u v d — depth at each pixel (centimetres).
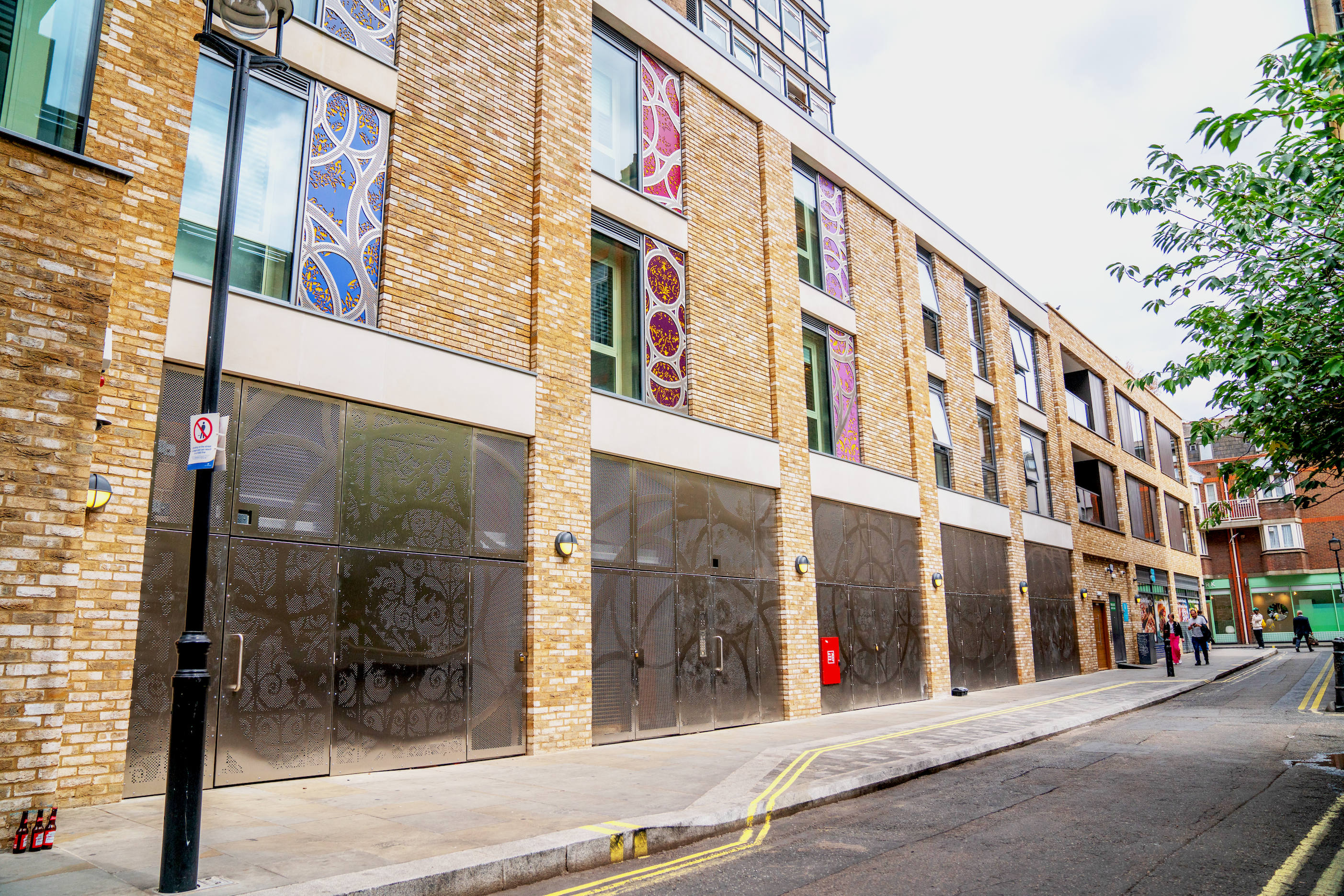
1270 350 729
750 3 2092
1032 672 2192
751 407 1456
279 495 813
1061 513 2570
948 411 2098
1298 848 574
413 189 991
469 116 1067
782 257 1577
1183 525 3934
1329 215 728
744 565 1377
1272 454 860
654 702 1168
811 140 1723
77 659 661
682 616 1240
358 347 893
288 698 788
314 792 737
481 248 1055
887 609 1706
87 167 640
